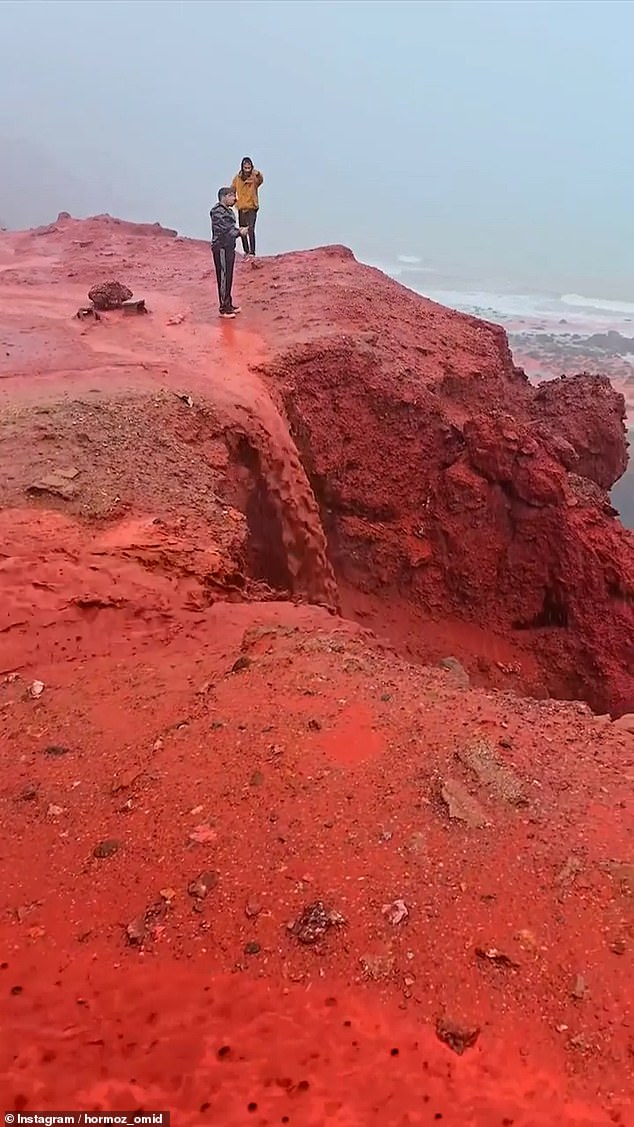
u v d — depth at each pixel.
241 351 17.36
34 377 15.15
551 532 17.28
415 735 6.61
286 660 7.88
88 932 5.18
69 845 5.87
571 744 6.84
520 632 17.72
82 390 14.32
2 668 8.30
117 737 7.03
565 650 17.28
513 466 17.44
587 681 17.09
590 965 4.75
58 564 9.62
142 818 6.00
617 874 5.29
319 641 8.35
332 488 17.23
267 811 5.89
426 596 17.92
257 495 14.77
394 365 17.92
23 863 5.76
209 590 9.92
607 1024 4.46
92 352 17.02
